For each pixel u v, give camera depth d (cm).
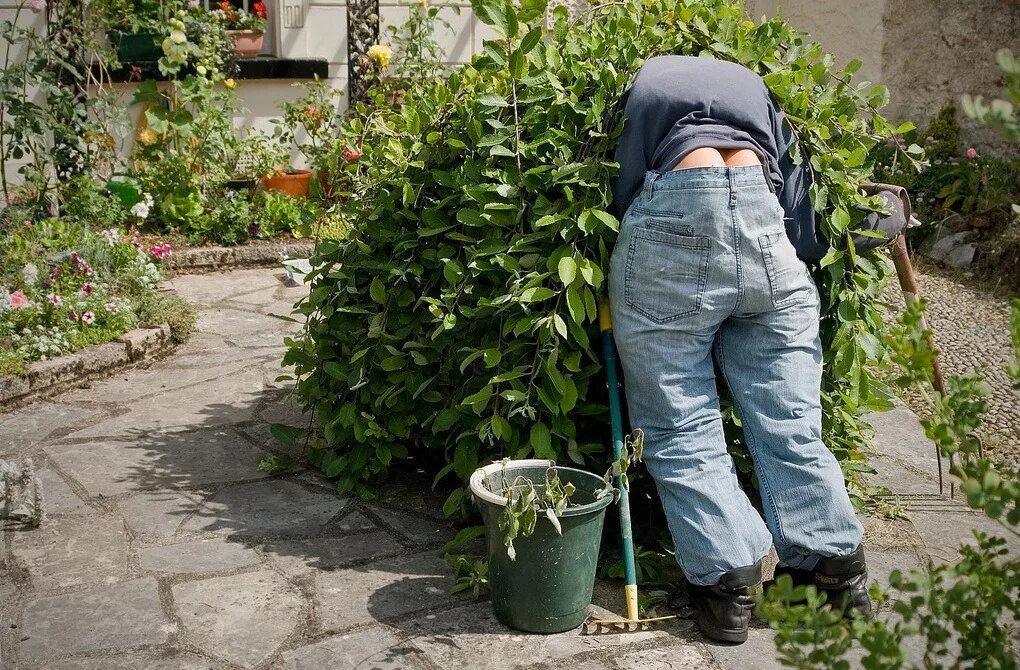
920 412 473
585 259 297
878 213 319
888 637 164
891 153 787
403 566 321
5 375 456
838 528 283
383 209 360
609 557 322
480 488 281
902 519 360
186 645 274
